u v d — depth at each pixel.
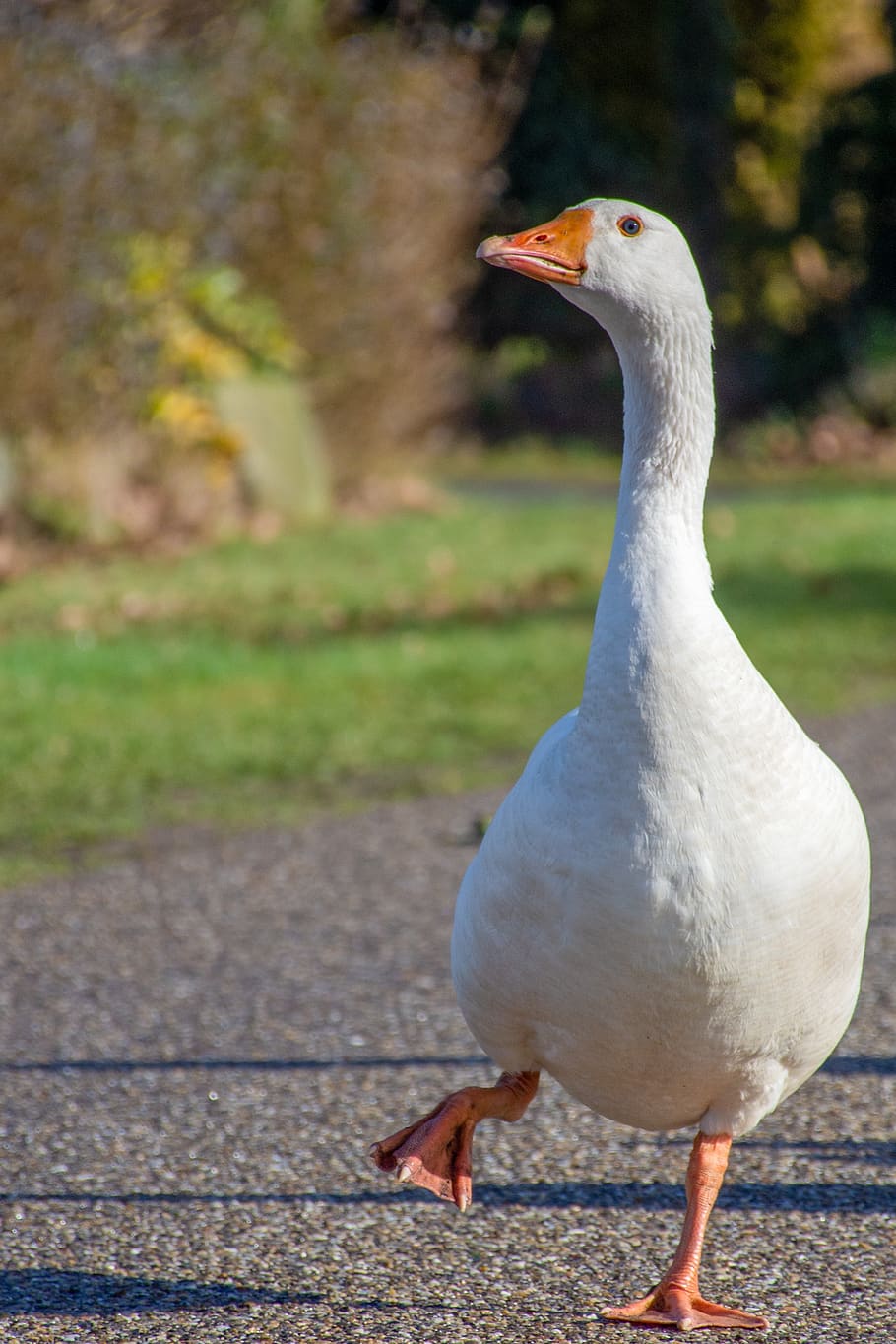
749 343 57.28
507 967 7.07
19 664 21.20
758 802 6.66
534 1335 7.31
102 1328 7.43
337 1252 8.19
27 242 28.16
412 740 18.53
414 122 36.44
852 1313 7.48
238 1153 9.38
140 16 32.94
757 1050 7.04
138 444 31.59
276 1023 11.38
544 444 55.31
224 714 19.44
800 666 22.55
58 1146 9.47
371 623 24.64
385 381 37.41
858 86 57.12
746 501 40.06
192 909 13.70
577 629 24.25
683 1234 7.45
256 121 33.88
